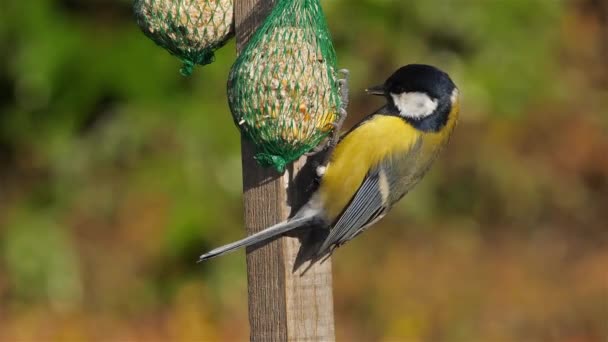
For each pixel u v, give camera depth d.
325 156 7.27
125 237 13.68
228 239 13.39
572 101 15.65
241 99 6.70
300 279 7.12
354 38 13.88
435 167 14.88
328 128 6.89
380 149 7.59
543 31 15.04
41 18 13.62
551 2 15.12
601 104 15.78
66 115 13.70
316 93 6.69
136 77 13.49
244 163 7.21
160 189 13.51
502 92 14.45
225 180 13.34
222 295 13.47
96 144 13.66
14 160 14.30
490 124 14.96
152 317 13.46
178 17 7.13
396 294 14.05
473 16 14.28
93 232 13.84
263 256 7.18
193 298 13.49
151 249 13.55
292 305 7.10
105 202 13.81
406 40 14.02
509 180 14.90
